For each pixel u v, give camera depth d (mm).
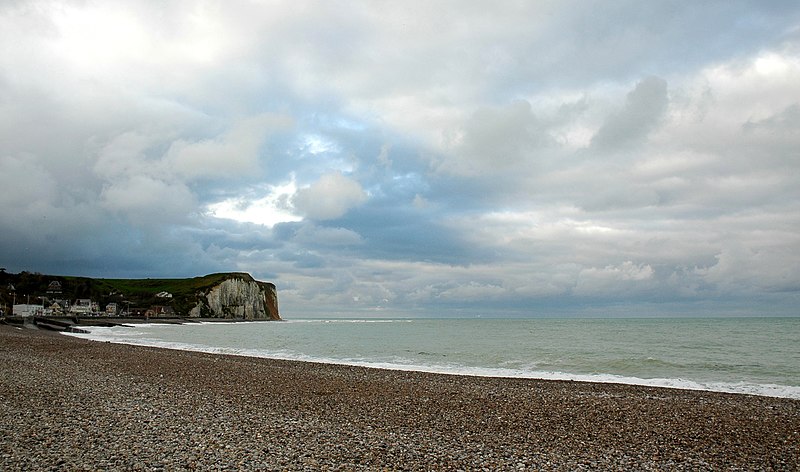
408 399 22000
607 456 13641
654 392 25672
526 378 31250
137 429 14773
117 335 83125
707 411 20266
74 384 23281
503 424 17422
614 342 70562
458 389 25203
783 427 17562
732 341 72000
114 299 198500
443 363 41719
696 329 122188
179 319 181750
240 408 18922
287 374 29828
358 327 153250
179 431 14688
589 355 49656
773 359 45250
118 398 20000
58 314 152000
